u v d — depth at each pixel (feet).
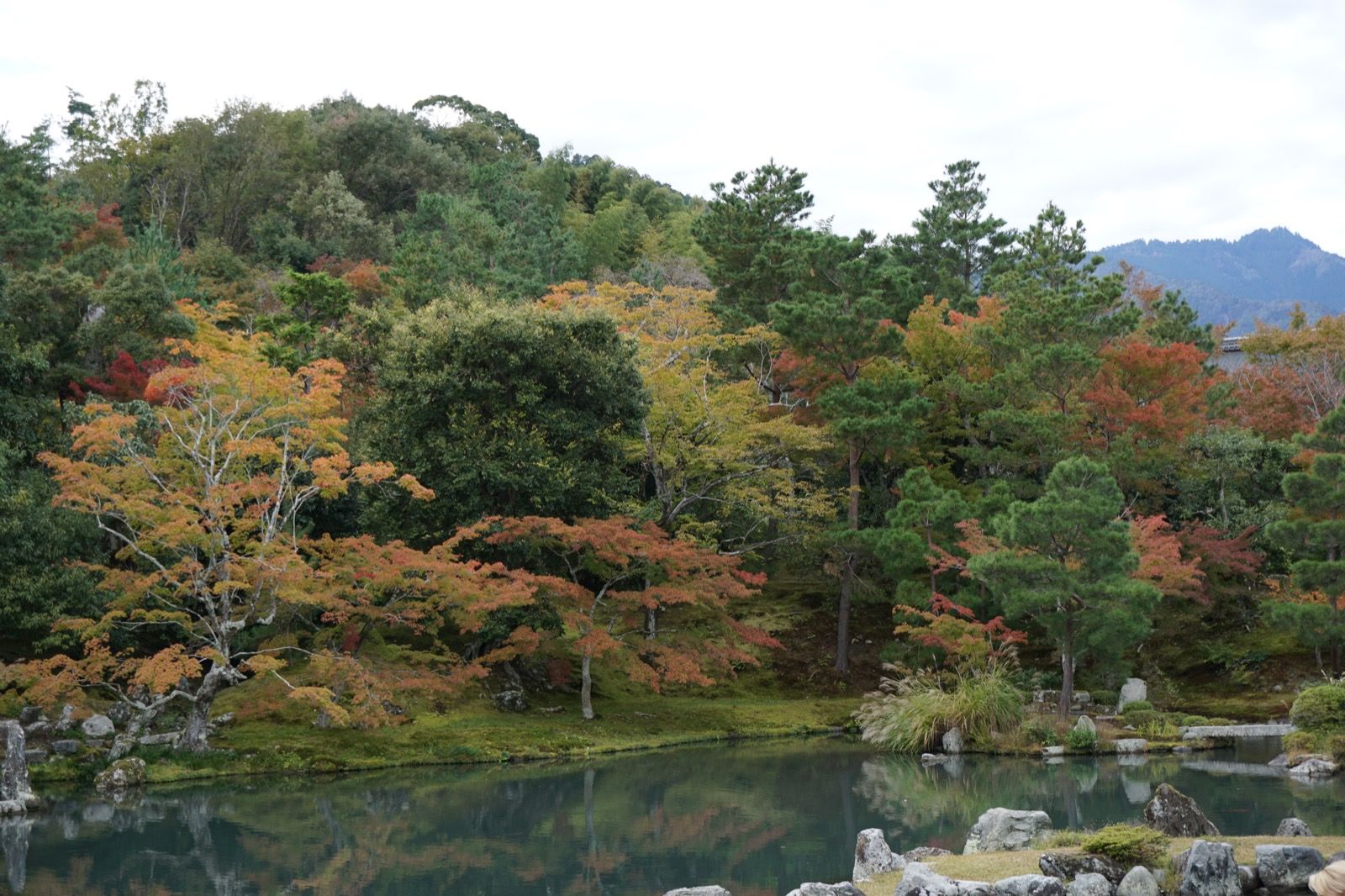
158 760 89.35
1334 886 25.49
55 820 73.97
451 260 185.37
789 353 144.15
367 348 142.41
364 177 277.64
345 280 179.42
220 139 255.50
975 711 103.55
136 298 126.52
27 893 55.57
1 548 93.30
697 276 224.12
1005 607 106.93
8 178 159.74
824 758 100.48
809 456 147.64
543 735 105.60
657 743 108.37
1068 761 95.66
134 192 247.29
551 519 107.76
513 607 108.88
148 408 110.52
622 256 258.78
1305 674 120.47
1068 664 108.78
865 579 146.20
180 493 89.35
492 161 319.27
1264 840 53.78
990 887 45.29
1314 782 81.05
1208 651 128.67
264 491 94.02
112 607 97.35
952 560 118.83
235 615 106.83
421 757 97.09
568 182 291.38
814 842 65.87
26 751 86.94
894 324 141.79
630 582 131.44
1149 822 55.88
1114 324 133.28
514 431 112.27
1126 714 108.58
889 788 83.51
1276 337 165.78
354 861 62.80
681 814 75.00
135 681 86.79
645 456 129.70
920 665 126.62
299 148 273.33
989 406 140.46
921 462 146.20
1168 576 113.91
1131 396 132.05
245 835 69.36
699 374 132.26
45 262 153.17
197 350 93.15
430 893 55.93
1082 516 102.01
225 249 216.95
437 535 111.55
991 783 84.64
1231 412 157.69
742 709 123.03
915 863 48.26
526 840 68.03
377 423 118.52
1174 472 141.18
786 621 147.64
